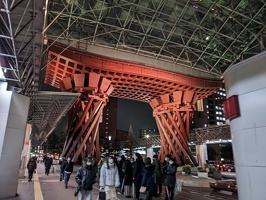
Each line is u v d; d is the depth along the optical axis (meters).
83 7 27.41
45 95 17.50
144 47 34.84
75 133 30.98
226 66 39.56
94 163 9.73
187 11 30.48
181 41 35.19
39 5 8.05
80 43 30.75
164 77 35.94
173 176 9.18
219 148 80.38
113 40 33.34
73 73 31.81
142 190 8.23
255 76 4.73
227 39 34.56
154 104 45.72
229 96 5.44
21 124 11.01
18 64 10.71
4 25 8.86
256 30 32.53
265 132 4.36
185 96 40.72
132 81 35.94
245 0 28.36
